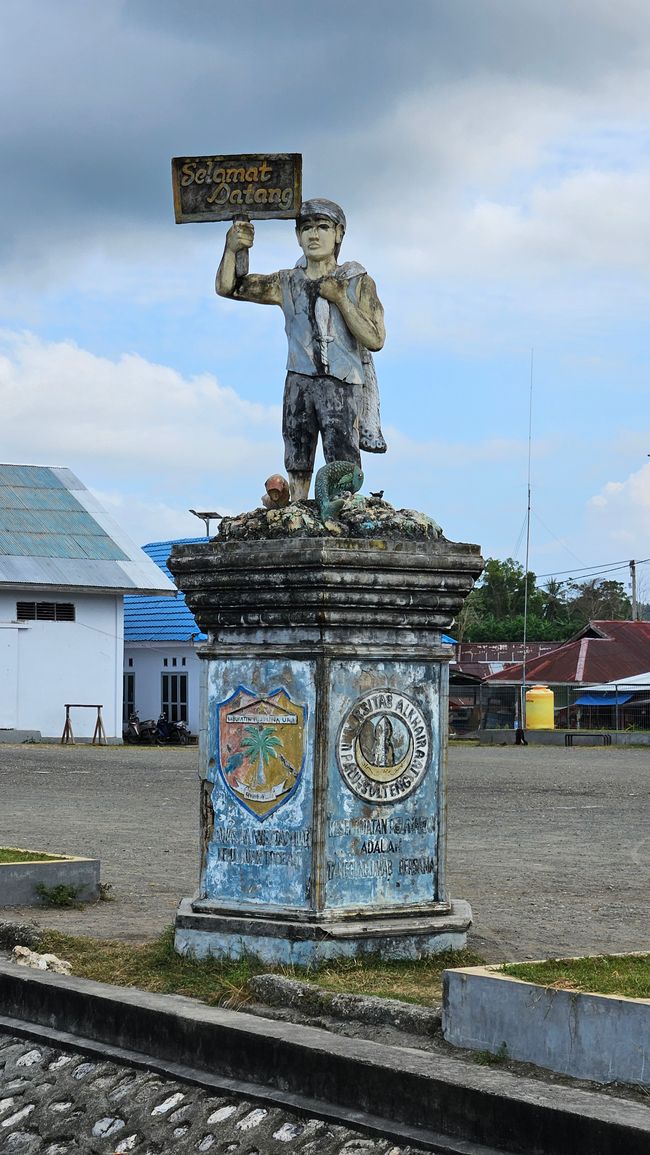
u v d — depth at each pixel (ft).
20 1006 22.26
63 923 27.58
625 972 17.98
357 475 23.88
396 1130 16.42
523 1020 17.24
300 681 22.52
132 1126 18.52
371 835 22.61
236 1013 19.74
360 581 22.34
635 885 33.12
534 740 126.41
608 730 138.72
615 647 163.94
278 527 23.34
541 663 162.71
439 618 23.39
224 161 25.36
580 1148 14.88
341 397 24.88
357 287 24.80
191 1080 18.84
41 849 39.93
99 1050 20.30
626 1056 16.14
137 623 142.82
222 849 23.20
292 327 25.30
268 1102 17.84
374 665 22.81
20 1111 19.72
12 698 116.67
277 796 22.61
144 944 25.04
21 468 133.18
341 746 22.43
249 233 25.26
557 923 27.20
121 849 40.14
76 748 103.71
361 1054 17.39
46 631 118.42
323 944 21.80
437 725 23.40
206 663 23.72
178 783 69.77
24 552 119.44
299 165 25.07
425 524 23.86
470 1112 15.97
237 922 22.54
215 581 23.26
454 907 23.67
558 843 43.24
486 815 53.42
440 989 20.54
